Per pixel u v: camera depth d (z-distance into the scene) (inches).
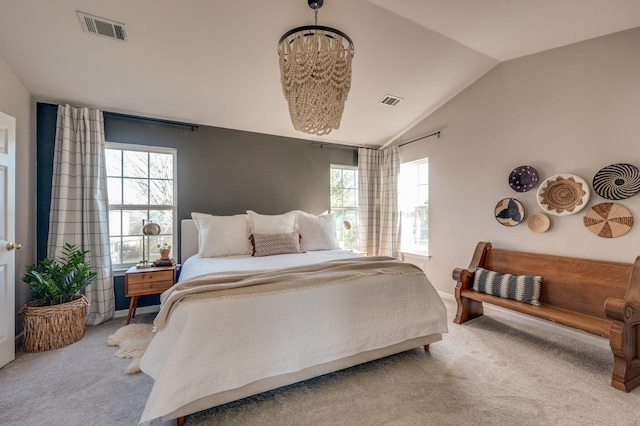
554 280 95.1
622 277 81.0
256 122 139.1
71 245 99.3
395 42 97.0
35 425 57.8
